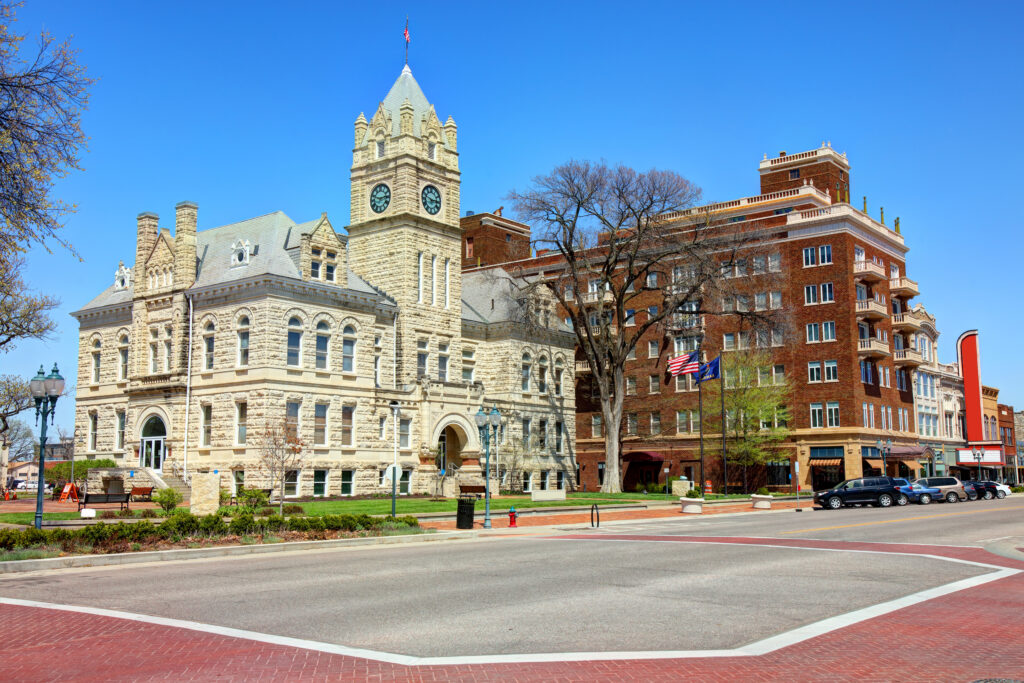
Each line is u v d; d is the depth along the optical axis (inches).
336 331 2347.4
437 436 2588.6
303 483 2214.6
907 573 832.9
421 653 486.3
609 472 2726.4
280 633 540.7
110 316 2618.1
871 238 3339.1
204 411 2295.8
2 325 2321.6
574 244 3036.4
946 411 4099.4
